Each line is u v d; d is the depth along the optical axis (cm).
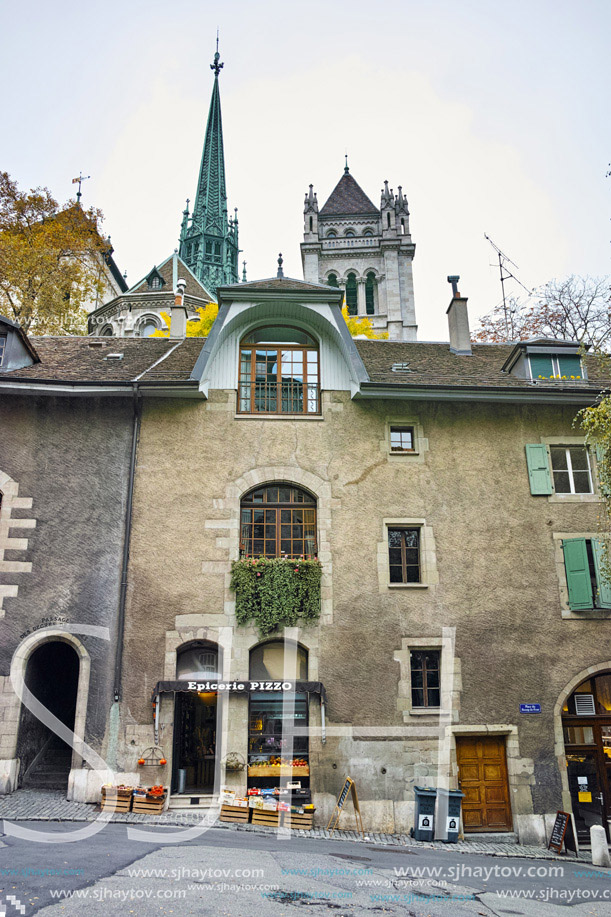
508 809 1460
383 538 1578
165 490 1570
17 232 3044
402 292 6266
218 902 805
